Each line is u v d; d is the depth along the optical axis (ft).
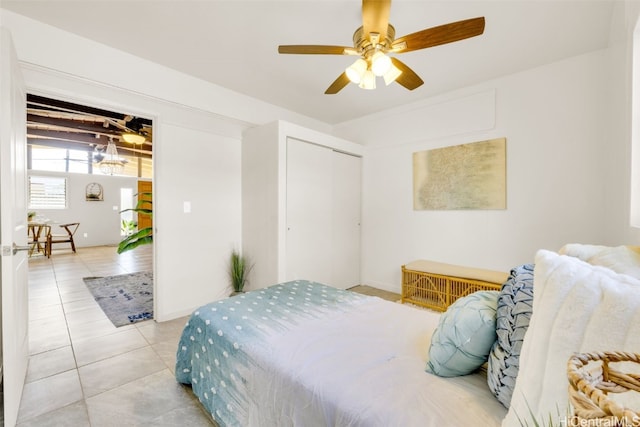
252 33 7.11
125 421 4.89
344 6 6.15
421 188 11.37
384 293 12.13
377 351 4.02
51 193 24.32
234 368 4.34
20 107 5.74
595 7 6.16
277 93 10.57
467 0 5.94
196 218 10.04
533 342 2.30
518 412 2.23
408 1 5.95
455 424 2.67
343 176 12.40
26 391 5.61
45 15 6.40
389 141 12.32
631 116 5.62
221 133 10.64
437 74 9.17
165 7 6.17
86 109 12.60
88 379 6.04
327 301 6.07
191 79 9.23
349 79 6.46
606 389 1.60
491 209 9.70
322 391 3.23
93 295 11.79
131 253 22.35
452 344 3.36
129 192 28.58
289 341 4.29
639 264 3.19
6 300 4.55
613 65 7.09
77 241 25.26
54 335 8.09
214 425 4.81
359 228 13.30
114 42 7.45
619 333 1.88
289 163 10.09
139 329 8.57
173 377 6.15
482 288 8.85
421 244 11.44
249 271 10.97
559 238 8.51
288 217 10.06
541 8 6.18
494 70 8.92
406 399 3.01
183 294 9.73
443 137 10.69
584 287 2.16
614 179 7.15
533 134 8.86
